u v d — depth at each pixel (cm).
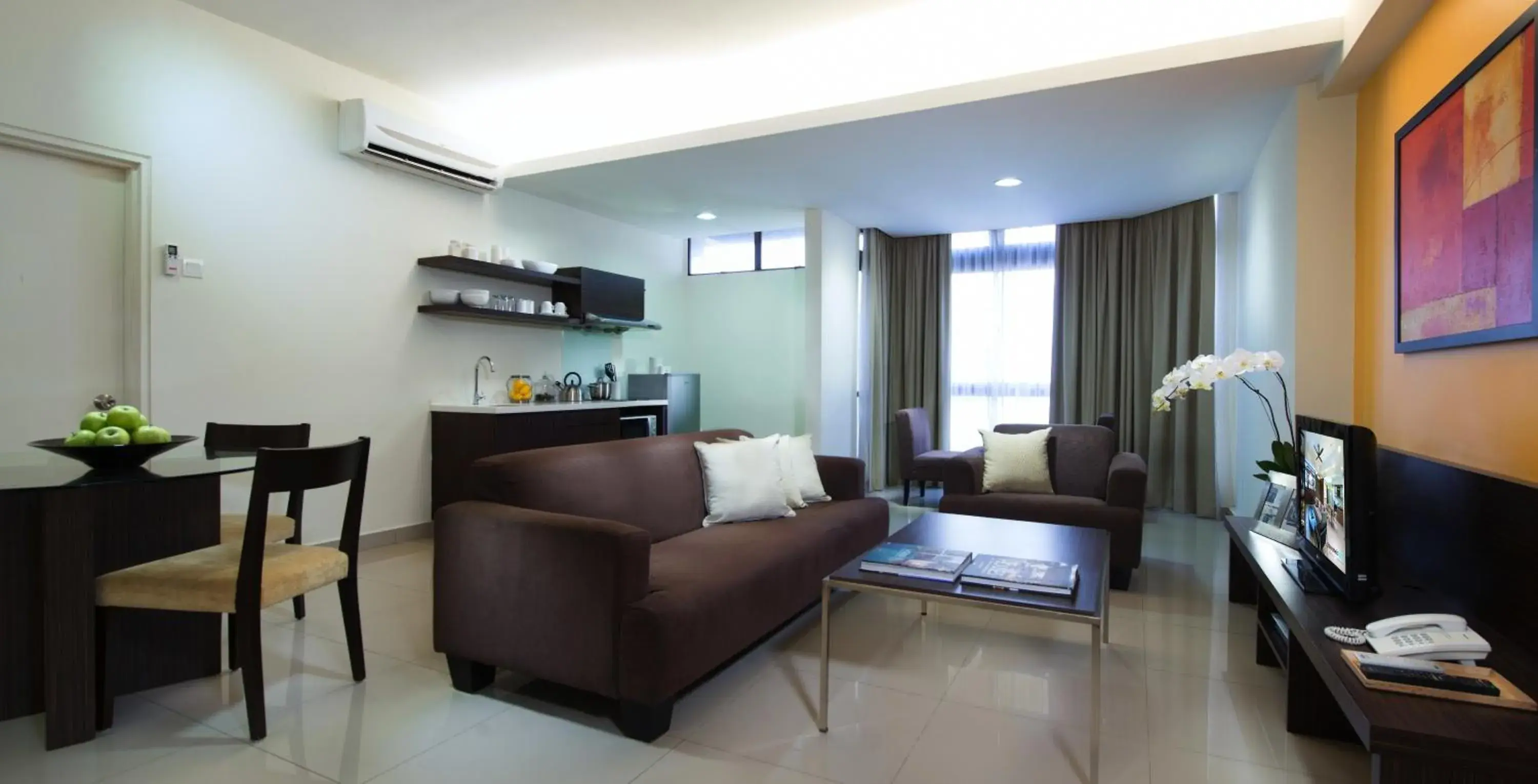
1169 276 544
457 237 466
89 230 312
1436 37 228
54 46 293
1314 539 226
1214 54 290
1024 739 200
